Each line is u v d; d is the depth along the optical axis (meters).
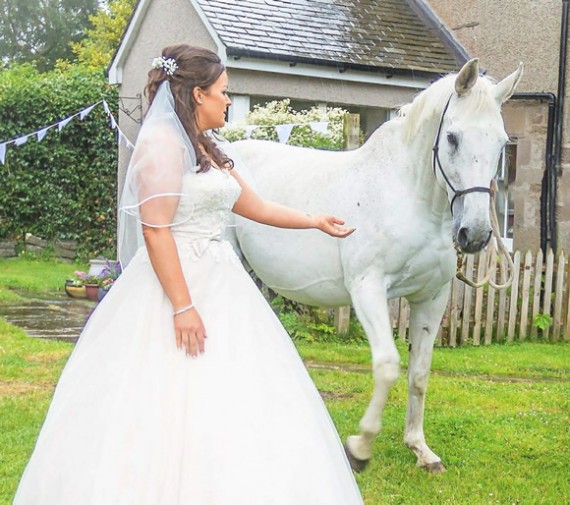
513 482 4.70
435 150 4.38
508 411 6.22
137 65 14.10
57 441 2.98
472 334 9.44
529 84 11.72
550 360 8.41
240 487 2.83
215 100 3.21
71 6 46.28
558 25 11.34
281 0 12.87
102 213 16.00
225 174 3.27
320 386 6.86
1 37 45.75
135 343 3.04
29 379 6.91
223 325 3.11
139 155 3.08
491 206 5.05
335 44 12.18
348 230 3.65
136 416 2.91
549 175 11.32
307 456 2.97
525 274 9.57
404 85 12.46
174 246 3.04
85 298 12.00
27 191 15.88
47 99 15.66
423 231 4.55
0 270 14.42
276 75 11.69
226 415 2.94
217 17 11.72
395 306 9.16
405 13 13.73
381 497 4.43
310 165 5.23
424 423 5.79
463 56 12.70
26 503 2.98
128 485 2.81
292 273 5.14
